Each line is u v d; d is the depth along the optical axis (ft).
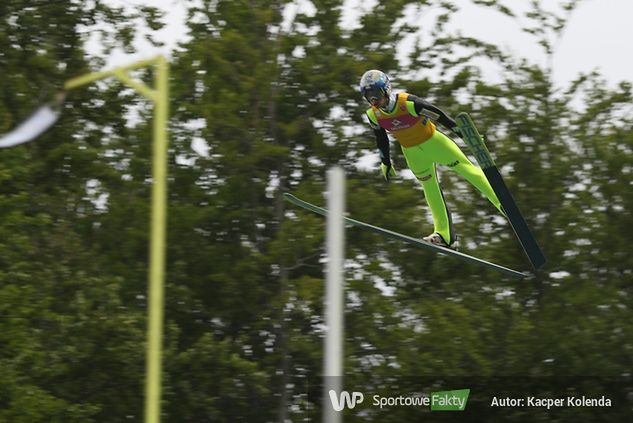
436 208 180.24
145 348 258.98
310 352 271.28
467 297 288.92
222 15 295.28
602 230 293.64
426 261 290.97
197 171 288.10
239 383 279.08
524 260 296.10
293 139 301.84
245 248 279.49
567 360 277.23
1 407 239.30
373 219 275.80
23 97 283.18
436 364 266.57
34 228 273.33
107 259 278.26
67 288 269.23
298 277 292.40
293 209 292.40
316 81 290.35
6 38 288.92
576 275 296.10
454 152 174.91
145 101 290.97
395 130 172.35
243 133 277.85
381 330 279.90
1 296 230.68
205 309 281.33
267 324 276.21
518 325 273.54
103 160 289.74
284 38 290.97
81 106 299.79
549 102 305.94
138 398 269.03
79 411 242.17
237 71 286.25
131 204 277.85
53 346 260.62
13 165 257.14
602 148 296.92
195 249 276.82
